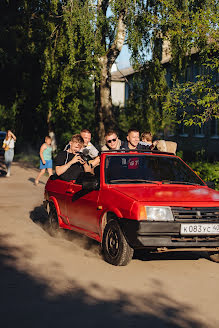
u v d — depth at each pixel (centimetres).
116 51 2420
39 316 490
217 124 3497
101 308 519
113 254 714
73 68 2386
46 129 3672
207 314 511
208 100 1369
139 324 474
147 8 2155
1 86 3269
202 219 695
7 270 663
